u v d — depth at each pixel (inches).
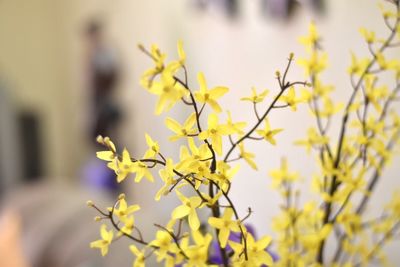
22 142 156.2
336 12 57.7
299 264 31.0
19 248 89.1
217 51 84.3
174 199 63.7
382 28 49.8
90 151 148.6
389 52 44.6
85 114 149.5
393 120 34.5
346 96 55.4
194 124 26.3
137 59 119.7
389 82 41.9
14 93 155.5
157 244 26.4
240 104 58.5
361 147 31.1
